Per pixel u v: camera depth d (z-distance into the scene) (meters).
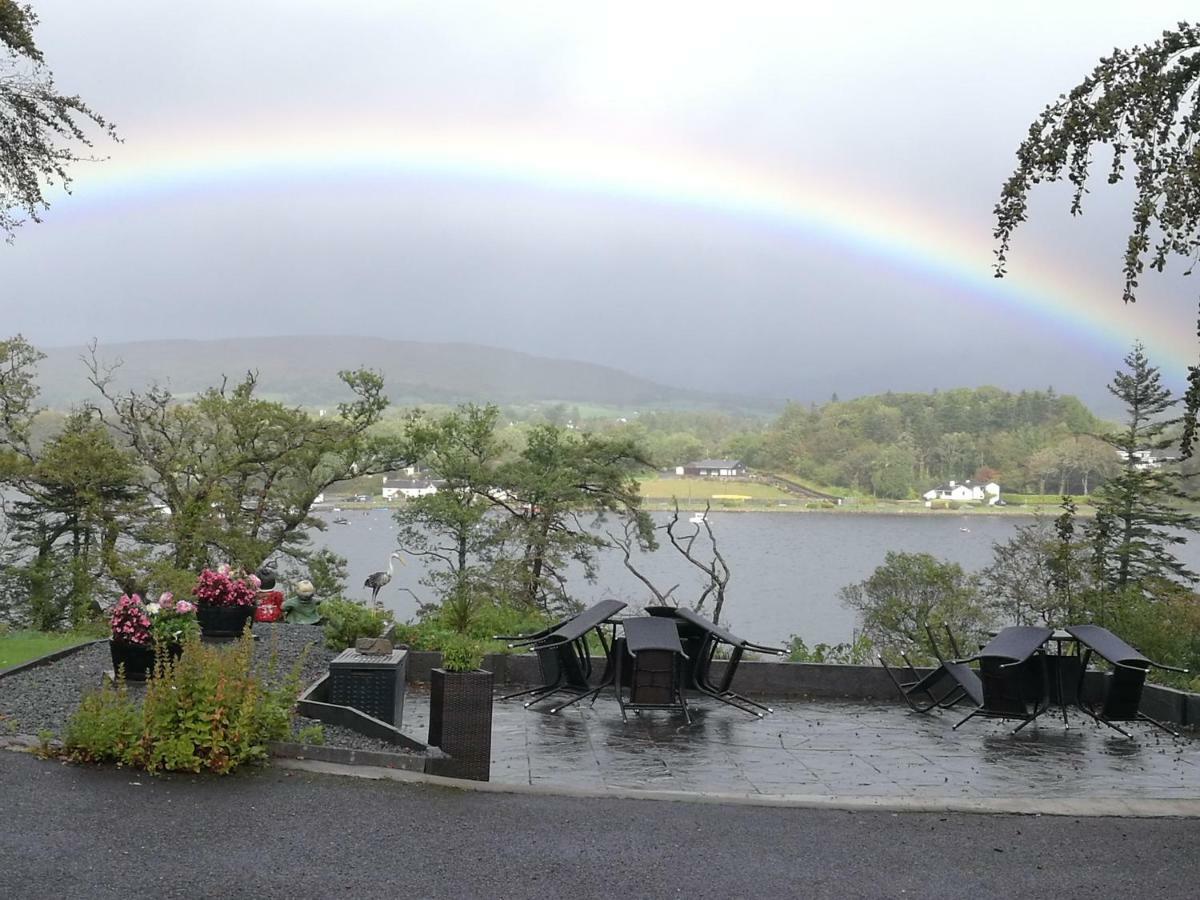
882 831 6.09
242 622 12.52
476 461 35.56
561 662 10.98
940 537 74.06
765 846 5.71
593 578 35.00
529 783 7.26
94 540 34.66
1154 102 6.64
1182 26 6.54
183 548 33.31
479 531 32.88
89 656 10.87
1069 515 28.73
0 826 5.23
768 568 61.62
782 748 8.79
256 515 35.50
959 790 7.46
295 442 35.53
